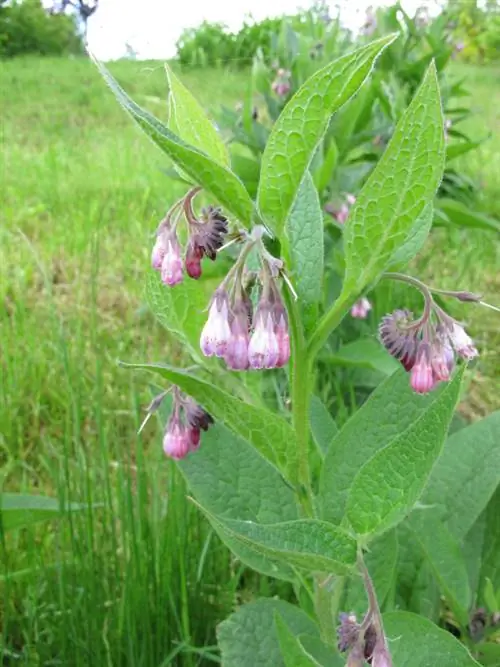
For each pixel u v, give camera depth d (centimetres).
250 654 20
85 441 35
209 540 25
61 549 25
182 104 16
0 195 69
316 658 18
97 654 23
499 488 24
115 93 13
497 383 42
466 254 55
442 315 17
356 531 16
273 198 15
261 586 26
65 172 77
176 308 19
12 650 24
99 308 48
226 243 16
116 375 40
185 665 23
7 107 120
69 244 56
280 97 49
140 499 26
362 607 20
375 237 15
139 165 79
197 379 16
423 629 17
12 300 49
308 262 17
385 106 51
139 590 24
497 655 21
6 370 40
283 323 15
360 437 19
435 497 22
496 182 73
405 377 19
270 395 34
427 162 14
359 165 44
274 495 21
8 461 34
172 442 20
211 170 14
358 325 41
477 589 23
